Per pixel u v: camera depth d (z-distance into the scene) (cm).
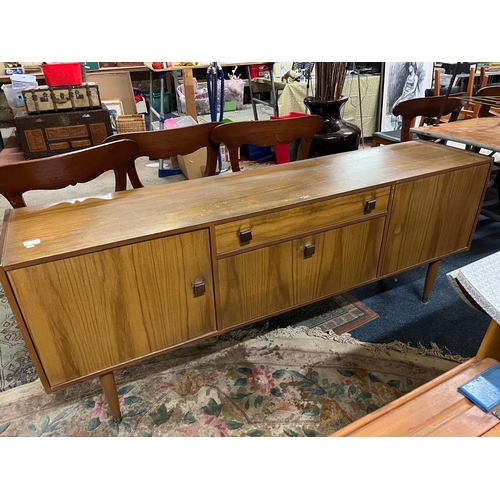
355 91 366
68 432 125
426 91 332
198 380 142
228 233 110
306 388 138
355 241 134
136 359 115
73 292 96
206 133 168
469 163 144
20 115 380
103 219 109
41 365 101
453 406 74
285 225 118
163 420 128
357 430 73
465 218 157
